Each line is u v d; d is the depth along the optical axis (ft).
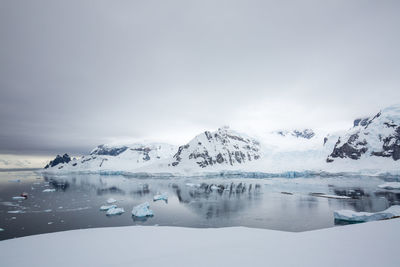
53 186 443.73
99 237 70.74
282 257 37.55
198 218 187.52
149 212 199.21
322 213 197.36
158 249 55.31
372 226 57.31
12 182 534.37
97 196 314.35
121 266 40.37
